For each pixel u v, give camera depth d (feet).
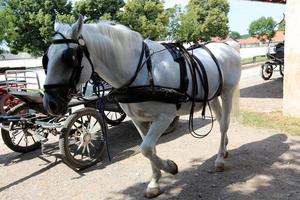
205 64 13.23
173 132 21.44
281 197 12.32
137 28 92.94
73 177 15.53
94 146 17.48
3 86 23.93
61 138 15.60
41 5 93.30
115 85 10.88
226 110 14.89
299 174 14.16
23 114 17.80
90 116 16.92
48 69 9.28
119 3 94.63
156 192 12.85
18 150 18.80
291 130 20.04
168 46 12.09
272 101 29.53
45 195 13.92
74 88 9.54
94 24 10.27
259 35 162.61
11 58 141.59
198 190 13.20
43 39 91.30
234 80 14.85
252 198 12.35
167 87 11.10
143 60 10.88
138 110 11.16
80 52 9.36
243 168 14.98
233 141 18.75
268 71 44.57
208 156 16.84
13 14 93.25
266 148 17.34
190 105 12.64
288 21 22.20
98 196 13.47
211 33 130.52
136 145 19.62
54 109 9.32
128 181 14.64
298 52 21.93
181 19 132.05
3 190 14.61
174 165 13.01
